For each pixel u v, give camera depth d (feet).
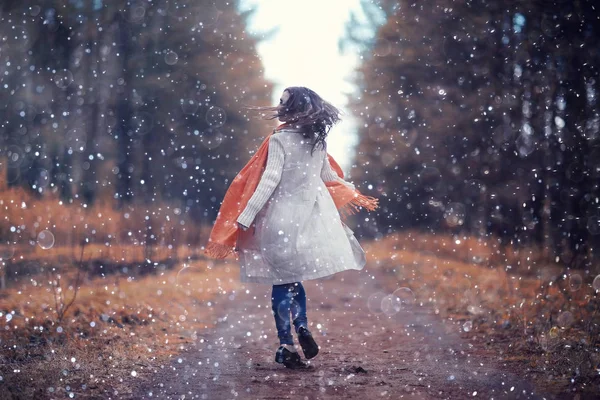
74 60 56.95
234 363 13.99
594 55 27.66
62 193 46.65
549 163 32.17
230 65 66.23
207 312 24.43
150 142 60.03
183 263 38.86
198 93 62.59
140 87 58.95
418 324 21.07
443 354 15.15
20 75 52.24
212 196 69.72
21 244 29.35
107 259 31.17
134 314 20.31
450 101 45.01
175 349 15.78
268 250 13.07
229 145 68.49
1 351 13.35
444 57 45.52
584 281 23.95
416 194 71.51
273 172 13.09
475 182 45.09
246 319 22.58
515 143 37.32
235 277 41.34
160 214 43.75
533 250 33.60
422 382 11.99
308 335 13.08
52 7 54.03
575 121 28.40
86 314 18.84
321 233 13.28
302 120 13.39
